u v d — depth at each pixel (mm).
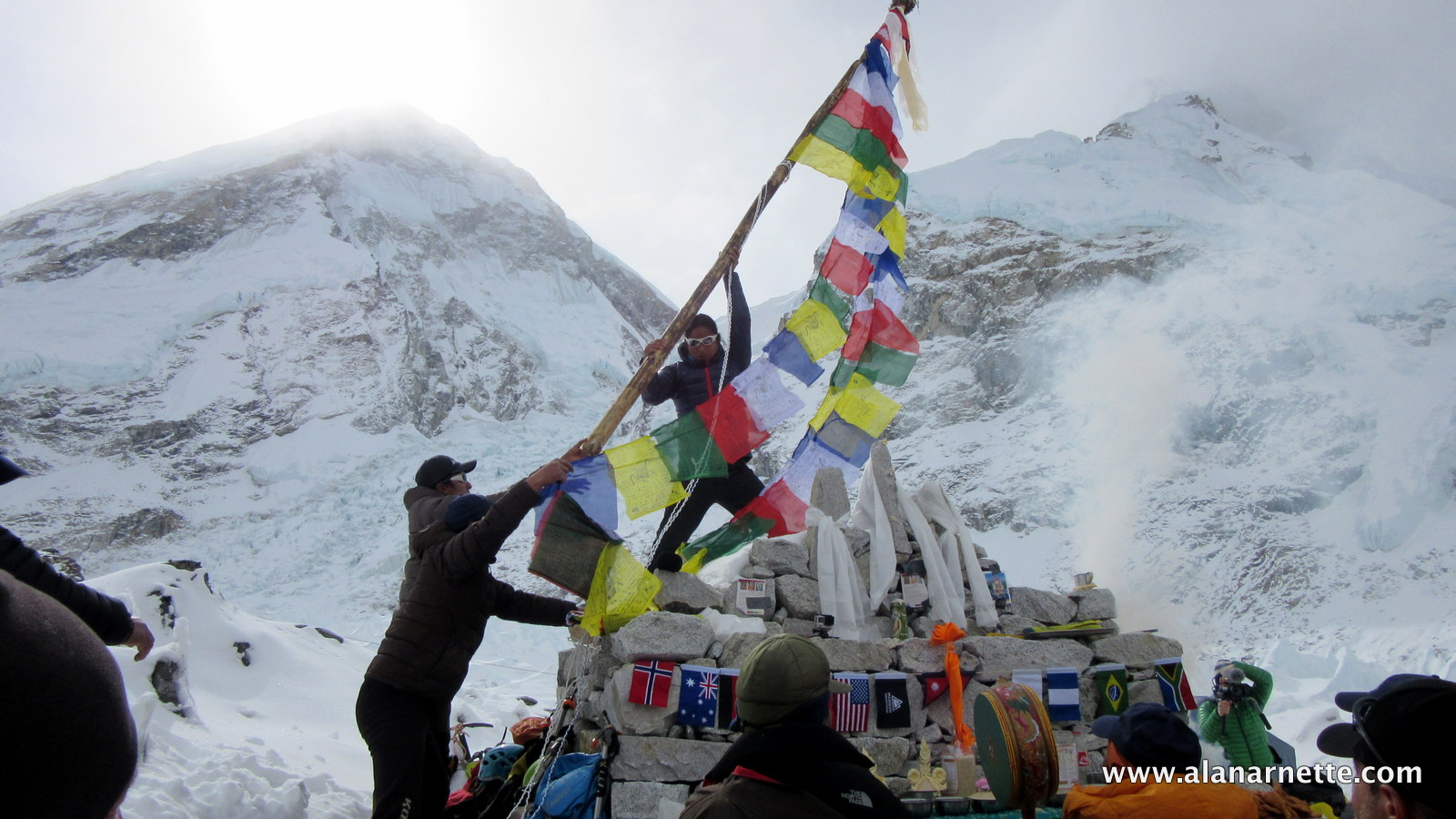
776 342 6426
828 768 2666
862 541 7727
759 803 2604
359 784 6715
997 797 3756
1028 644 7289
